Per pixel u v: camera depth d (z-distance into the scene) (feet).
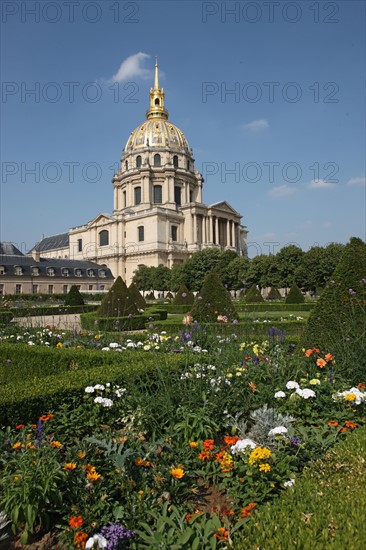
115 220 358.02
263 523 10.32
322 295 32.81
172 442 17.88
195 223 351.67
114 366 25.41
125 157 380.78
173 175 362.94
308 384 21.43
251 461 14.10
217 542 11.66
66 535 12.86
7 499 13.57
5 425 18.37
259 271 242.99
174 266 287.07
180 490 15.38
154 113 388.57
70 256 404.77
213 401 19.66
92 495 13.93
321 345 30.63
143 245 343.26
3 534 13.85
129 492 14.25
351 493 11.39
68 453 15.78
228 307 59.98
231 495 14.66
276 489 14.24
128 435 17.76
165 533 12.16
